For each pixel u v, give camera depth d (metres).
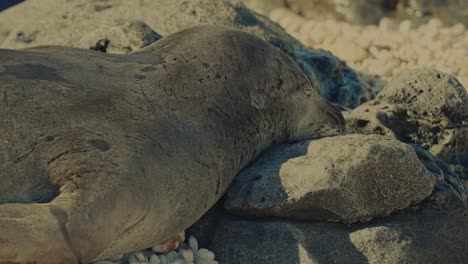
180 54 8.20
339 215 7.75
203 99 7.85
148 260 7.55
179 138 7.34
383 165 7.79
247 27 11.75
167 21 11.66
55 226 6.09
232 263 7.91
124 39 10.23
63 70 7.45
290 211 7.81
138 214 6.73
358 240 7.70
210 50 8.32
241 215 8.05
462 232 8.12
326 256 7.68
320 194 7.68
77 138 6.80
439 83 10.02
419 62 15.12
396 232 7.79
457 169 9.69
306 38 16.30
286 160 8.11
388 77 14.82
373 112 9.84
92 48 10.33
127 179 6.65
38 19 12.64
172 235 7.48
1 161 6.59
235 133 8.01
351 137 8.09
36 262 5.96
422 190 7.95
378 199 7.82
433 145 9.91
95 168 6.61
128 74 7.75
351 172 7.72
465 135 9.93
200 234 8.11
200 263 7.82
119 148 6.84
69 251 6.06
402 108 9.99
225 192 8.11
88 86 7.34
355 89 12.34
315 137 8.72
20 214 6.13
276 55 8.82
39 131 6.77
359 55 15.45
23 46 12.23
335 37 16.27
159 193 6.96
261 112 8.39
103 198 6.43
